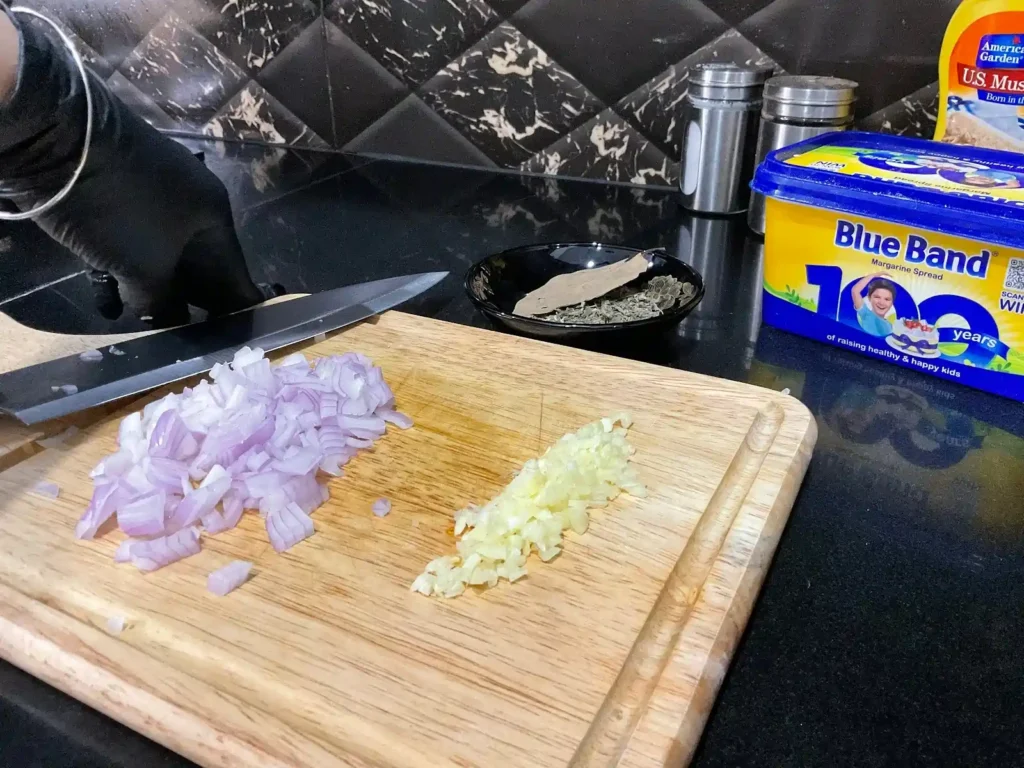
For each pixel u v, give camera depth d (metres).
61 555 0.23
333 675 0.19
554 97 0.53
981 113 0.36
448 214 0.51
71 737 0.19
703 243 0.46
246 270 0.36
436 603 0.21
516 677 0.19
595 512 0.24
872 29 0.43
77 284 0.42
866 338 0.32
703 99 0.46
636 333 0.32
